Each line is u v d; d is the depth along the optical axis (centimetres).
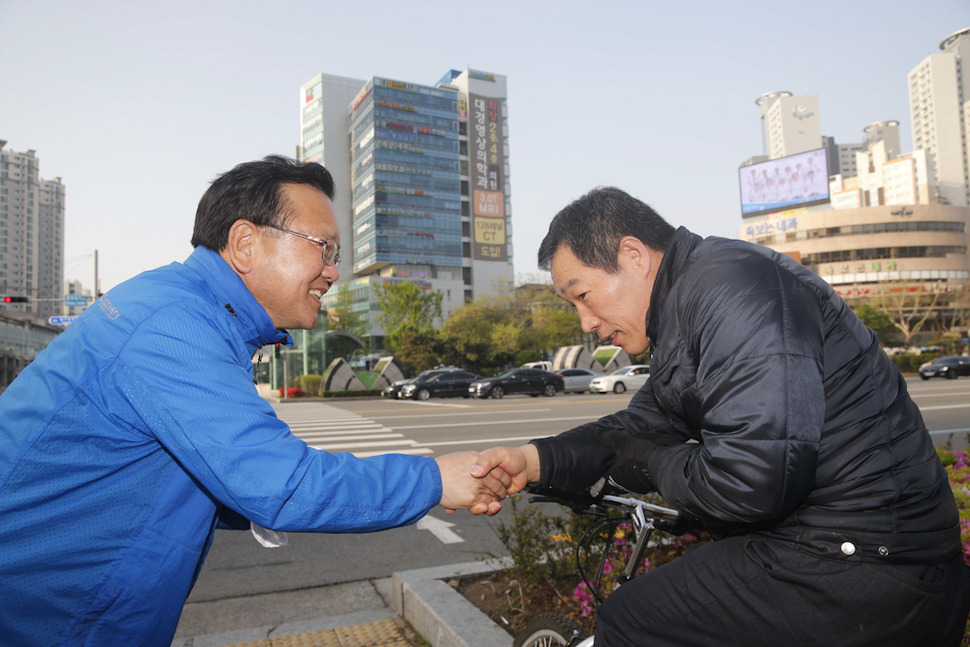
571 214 146
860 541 109
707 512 115
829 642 110
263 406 117
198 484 119
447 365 4375
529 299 6256
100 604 113
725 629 119
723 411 111
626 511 178
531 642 216
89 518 112
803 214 8231
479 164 10662
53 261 12950
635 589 135
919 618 109
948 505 117
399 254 9638
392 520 119
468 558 449
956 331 5709
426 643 294
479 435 1154
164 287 123
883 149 11894
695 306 122
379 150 9706
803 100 19762
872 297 5759
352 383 3128
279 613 353
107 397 110
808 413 107
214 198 136
